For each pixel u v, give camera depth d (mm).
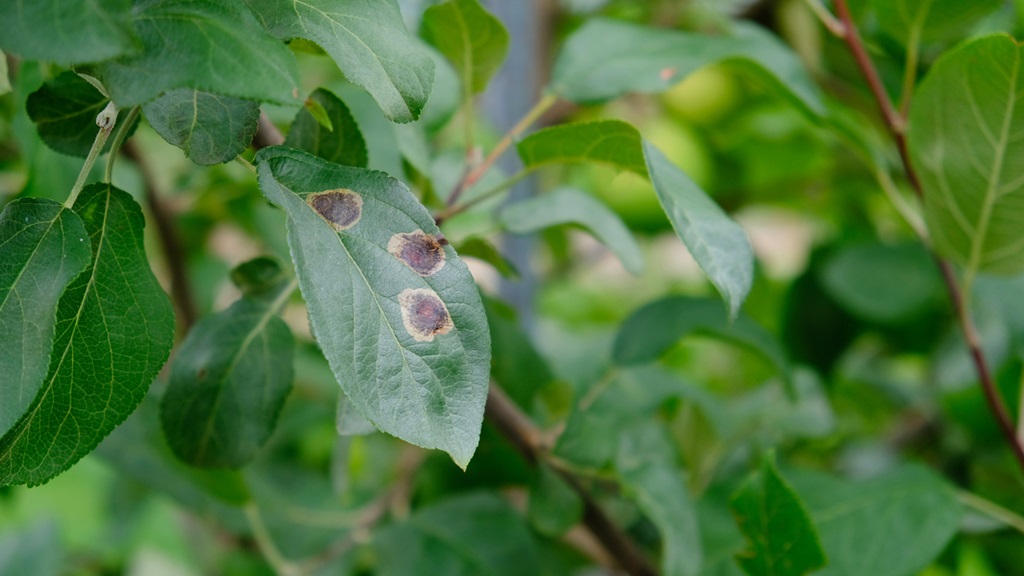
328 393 1043
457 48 656
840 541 720
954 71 657
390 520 919
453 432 497
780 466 834
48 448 513
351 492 1044
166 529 1249
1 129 992
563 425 744
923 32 790
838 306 1238
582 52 778
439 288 505
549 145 608
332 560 886
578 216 708
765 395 1010
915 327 1195
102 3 463
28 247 496
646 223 1312
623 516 929
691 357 1520
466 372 502
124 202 517
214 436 606
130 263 517
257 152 508
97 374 515
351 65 506
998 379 1018
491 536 811
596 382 810
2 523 1272
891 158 1002
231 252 1458
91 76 504
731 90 1353
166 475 782
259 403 609
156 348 520
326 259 499
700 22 1313
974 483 1093
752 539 635
